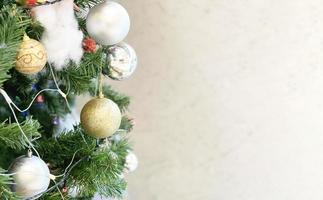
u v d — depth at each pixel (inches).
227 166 53.9
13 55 29.3
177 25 51.9
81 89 36.4
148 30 53.1
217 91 52.2
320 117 48.8
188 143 55.0
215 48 51.1
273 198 52.7
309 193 51.1
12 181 30.6
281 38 48.3
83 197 38.1
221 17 50.0
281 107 50.0
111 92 43.8
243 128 52.2
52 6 31.3
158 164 56.9
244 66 50.4
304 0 46.6
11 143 31.1
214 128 53.4
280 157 51.4
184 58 52.6
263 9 48.2
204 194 55.8
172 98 54.4
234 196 54.4
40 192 31.7
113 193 38.0
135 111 56.1
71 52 32.6
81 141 36.8
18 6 30.8
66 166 36.3
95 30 32.5
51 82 37.1
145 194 58.2
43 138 37.8
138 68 54.6
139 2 52.6
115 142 40.1
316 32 46.8
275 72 49.3
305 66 48.1
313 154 49.9
